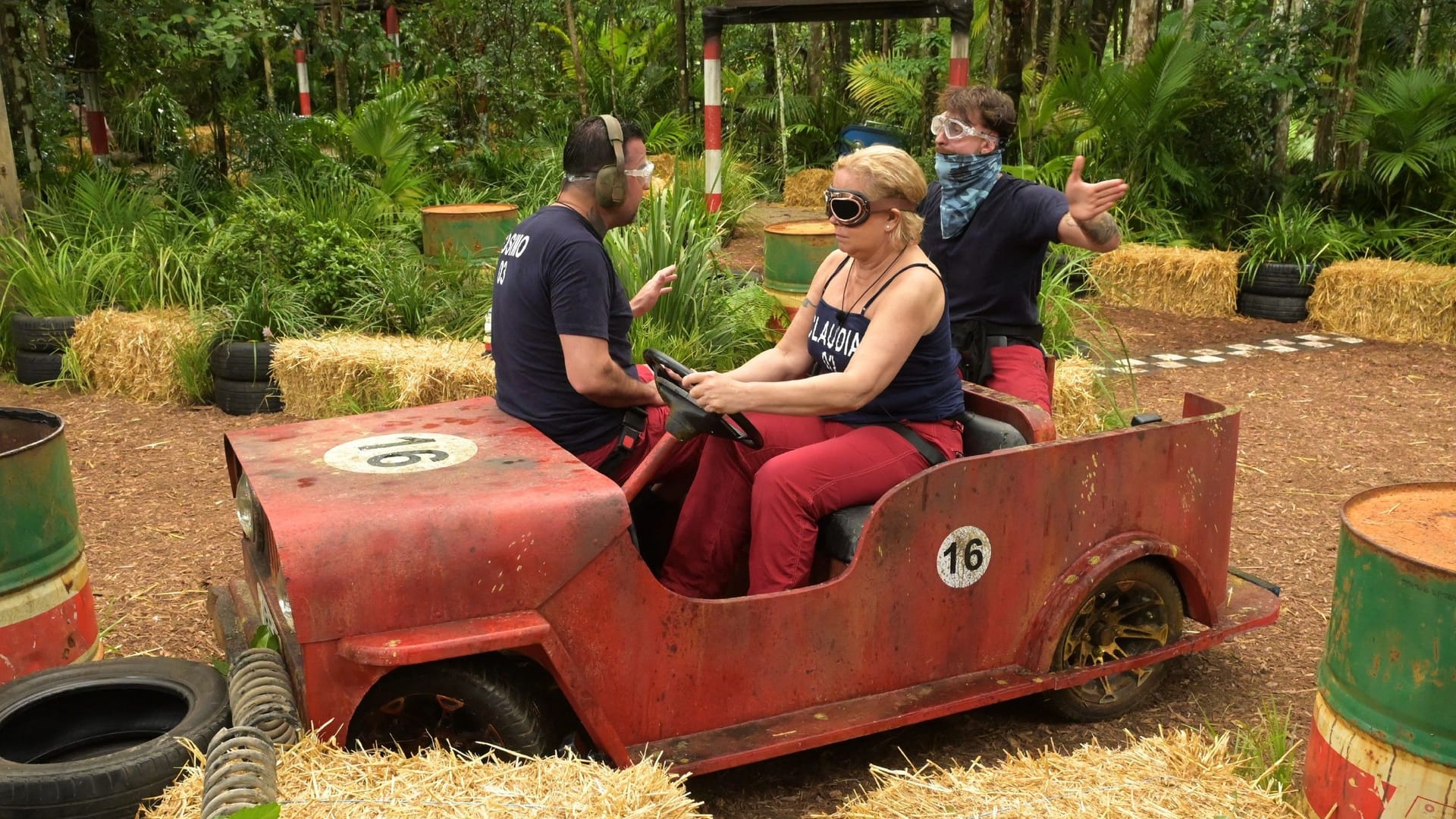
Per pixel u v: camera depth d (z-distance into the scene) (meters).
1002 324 3.99
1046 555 3.19
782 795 3.03
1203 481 3.42
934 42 14.07
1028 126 11.73
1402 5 12.45
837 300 3.26
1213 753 2.56
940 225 3.96
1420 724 2.13
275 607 2.70
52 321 7.33
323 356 6.37
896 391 3.17
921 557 3.00
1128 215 11.22
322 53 11.56
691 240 7.00
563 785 2.23
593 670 2.59
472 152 12.43
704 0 16.86
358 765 2.23
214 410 6.89
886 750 3.26
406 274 7.59
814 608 2.87
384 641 2.36
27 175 9.71
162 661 2.65
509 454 2.82
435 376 5.96
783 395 2.91
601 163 3.10
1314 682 3.71
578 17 18.05
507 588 2.47
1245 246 10.80
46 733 2.56
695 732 2.77
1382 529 2.30
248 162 11.28
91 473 5.75
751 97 18.16
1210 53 11.47
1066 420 5.74
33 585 2.89
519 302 3.08
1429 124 10.52
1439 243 10.26
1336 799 2.32
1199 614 3.50
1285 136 11.80
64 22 13.76
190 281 7.74
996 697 3.09
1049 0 13.91
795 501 3.03
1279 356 8.66
